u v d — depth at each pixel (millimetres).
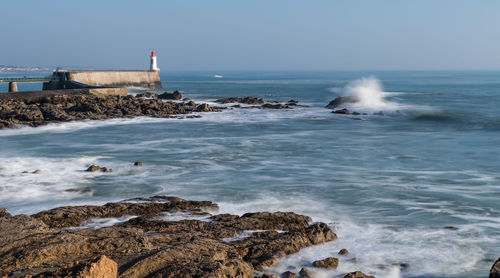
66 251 8773
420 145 28484
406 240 12141
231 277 8242
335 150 26500
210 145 28234
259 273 9781
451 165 22219
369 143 29250
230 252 9812
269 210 14867
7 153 25359
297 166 21922
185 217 13289
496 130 36281
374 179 19188
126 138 31297
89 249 9133
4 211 11852
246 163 22625
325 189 17500
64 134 33188
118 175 19875
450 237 12391
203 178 19391
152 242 10438
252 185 18141
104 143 29156
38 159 23391
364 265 10539
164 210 13930
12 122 36406
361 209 15023
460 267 10547
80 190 17438
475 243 11969
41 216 12586
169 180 19031
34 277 7148
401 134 33781
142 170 20875
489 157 24359
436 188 17750
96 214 13156
